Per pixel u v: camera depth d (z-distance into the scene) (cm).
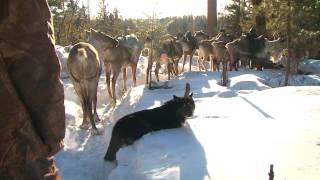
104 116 1254
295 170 576
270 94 1162
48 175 262
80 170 812
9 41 248
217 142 725
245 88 1419
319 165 591
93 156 892
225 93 1274
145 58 2259
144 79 1792
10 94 245
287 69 1571
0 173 247
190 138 764
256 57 1920
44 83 256
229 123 853
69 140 1004
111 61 1403
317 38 1652
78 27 3200
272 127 803
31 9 254
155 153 696
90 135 1051
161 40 1738
